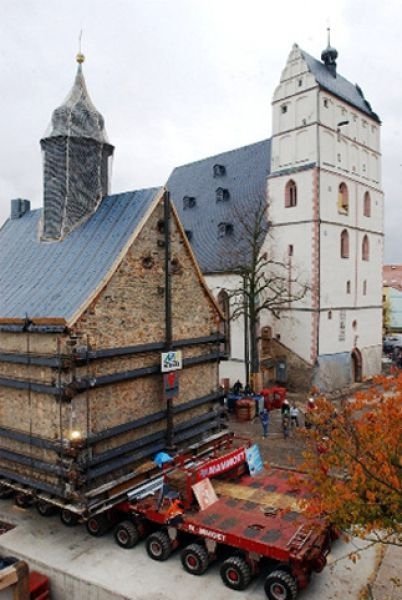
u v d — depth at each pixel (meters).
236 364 39.59
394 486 10.29
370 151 43.94
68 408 15.60
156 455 18.47
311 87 37.78
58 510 18.67
